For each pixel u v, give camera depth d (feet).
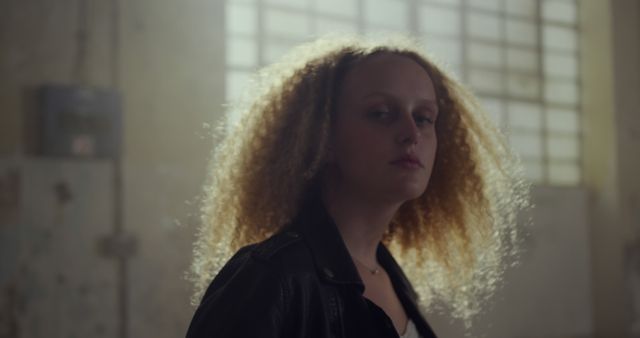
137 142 17.29
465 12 25.31
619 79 27.30
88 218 16.57
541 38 27.30
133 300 16.81
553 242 25.98
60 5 16.69
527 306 24.82
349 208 3.75
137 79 17.39
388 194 3.59
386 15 23.40
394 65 3.65
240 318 2.84
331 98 3.72
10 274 15.74
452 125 4.64
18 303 15.75
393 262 4.29
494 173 4.85
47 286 16.03
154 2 17.72
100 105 16.81
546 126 27.22
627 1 27.66
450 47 24.86
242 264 3.11
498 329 23.84
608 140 27.20
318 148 3.67
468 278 5.04
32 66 16.34
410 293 4.35
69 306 16.19
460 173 4.69
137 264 16.93
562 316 25.77
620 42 27.43
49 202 16.24
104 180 16.83
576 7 27.96
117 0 17.30
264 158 3.92
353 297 3.31
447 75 4.61
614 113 27.09
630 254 26.66
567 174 27.63
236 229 4.00
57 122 16.35
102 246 16.65
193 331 2.93
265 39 20.81
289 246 3.23
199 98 18.04
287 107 3.92
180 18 17.98
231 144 4.18
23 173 16.06
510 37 26.45
